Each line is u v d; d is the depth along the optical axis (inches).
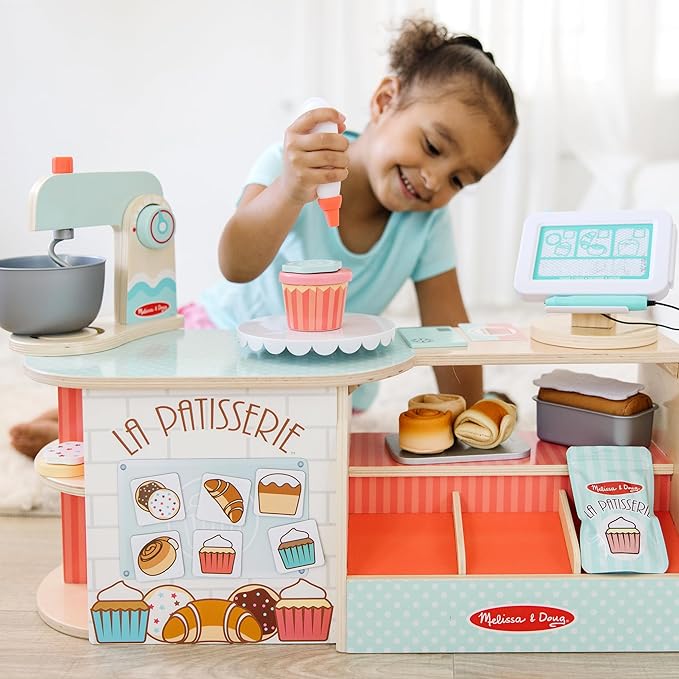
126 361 42.9
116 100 116.6
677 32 110.3
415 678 40.0
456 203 113.0
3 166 118.0
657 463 45.3
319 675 40.2
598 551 42.2
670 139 112.3
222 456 41.3
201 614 42.4
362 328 44.0
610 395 45.2
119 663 41.1
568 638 42.1
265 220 53.3
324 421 41.0
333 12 110.3
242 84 115.6
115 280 47.5
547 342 44.8
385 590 41.8
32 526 56.6
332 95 112.3
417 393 79.5
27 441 65.0
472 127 60.1
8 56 115.8
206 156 117.5
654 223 44.4
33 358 43.4
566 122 112.7
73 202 44.5
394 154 61.4
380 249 67.4
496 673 40.4
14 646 42.6
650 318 78.7
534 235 45.5
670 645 42.1
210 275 120.2
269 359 42.9
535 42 109.8
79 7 114.6
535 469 44.9
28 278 43.1
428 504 46.3
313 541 41.8
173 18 114.7
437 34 63.1
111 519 41.8
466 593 41.8
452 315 71.6
